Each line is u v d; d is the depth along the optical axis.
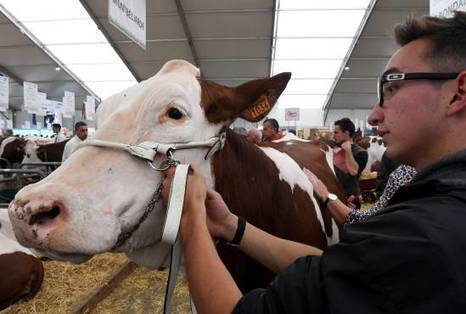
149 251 1.51
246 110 1.71
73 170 1.29
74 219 1.20
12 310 3.47
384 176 3.43
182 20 14.48
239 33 15.80
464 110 0.86
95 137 1.38
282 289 0.83
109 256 4.75
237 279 1.73
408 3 13.46
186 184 1.09
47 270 4.34
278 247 1.39
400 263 0.71
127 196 1.31
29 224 1.18
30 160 9.37
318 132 12.33
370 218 0.83
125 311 3.78
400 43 0.96
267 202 1.83
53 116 18.95
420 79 0.88
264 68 19.70
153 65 18.70
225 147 1.69
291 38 16.75
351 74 20.94
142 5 5.37
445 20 0.89
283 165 2.11
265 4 13.65
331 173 2.93
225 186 1.65
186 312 3.78
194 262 0.96
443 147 0.89
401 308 0.71
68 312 3.46
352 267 0.76
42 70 20.69
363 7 14.19
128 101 1.47
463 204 0.75
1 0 14.03
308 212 2.12
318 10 14.46
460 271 0.68
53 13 14.90
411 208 0.78
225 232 1.40
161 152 1.37
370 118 1.01
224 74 20.41
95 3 13.41
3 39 17.00
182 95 1.46
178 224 1.05
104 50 18.38
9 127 18.50
